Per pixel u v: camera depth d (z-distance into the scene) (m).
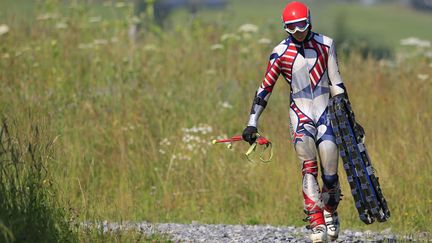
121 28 53.28
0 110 37.56
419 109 41.47
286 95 45.41
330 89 25.36
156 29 54.44
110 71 46.41
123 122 40.44
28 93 41.84
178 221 34.72
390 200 34.25
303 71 25.17
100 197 35.41
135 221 31.89
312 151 25.06
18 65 46.34
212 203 36.72
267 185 36.91
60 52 48.81
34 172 25.70
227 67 48.03
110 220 29.59
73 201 33.31
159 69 47.06
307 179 24.98
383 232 31.17
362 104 42.88
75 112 41.12
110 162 38.19
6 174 24.38
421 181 34.84
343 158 24.84
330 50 25.23
